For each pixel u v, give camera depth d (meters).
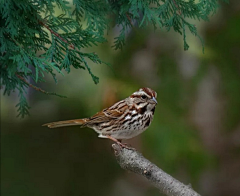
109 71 11.71
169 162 11.72
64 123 9.64
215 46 11.95
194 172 11.77
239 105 12.52
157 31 11.66
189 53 11.93
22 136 14.56
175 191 7.07
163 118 11.84
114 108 9.29
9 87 7.21
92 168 14.21
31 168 14.14
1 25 6.88
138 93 9.16
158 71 11.97
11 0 6.67
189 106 12.15
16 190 13.73
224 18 11.84
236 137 12.88
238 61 12.12
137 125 9.21
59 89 12.26
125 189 13.92
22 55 6.50
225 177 12.82
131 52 11.81
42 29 7.25
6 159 14.12
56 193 13.87
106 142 14.55
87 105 11.93
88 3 7.58
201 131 12.68
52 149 14.39
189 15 7.80
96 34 7.13
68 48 6.99
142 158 7.47
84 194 13.92
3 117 14.77
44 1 7.00
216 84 12.30
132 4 7.21
